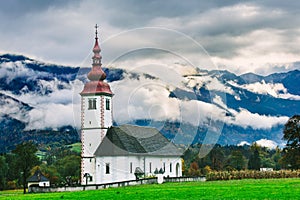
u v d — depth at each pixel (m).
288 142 95.62
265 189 46.78
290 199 36.62
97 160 84.00
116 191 52.16
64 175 126.06
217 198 39.12
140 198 41.97
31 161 87.19
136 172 82.31
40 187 63.28
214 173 75.88
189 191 47.84
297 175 74.94
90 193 50.94
